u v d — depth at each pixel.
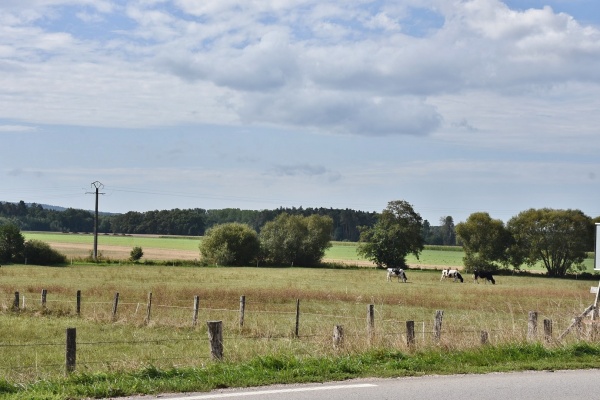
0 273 63.56
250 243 100.75
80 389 9.80
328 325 26.33
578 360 13.17
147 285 50.84
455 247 193.12
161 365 12.81
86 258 93.38
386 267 106.81
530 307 40.56
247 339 19.22
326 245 107.50
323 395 9.62
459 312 36.47
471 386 10.41
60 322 26.16
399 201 108.38
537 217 105.38
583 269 106.19
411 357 12.98
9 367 15.44
